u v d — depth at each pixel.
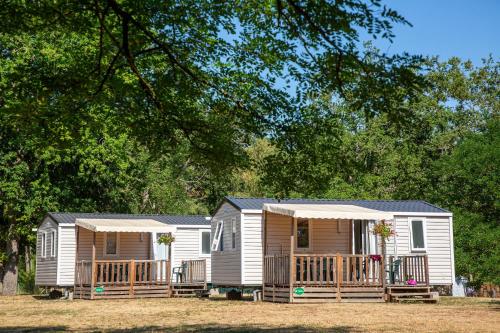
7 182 34.09
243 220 26.00
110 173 36.03
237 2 11.86
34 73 11.16
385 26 8.37
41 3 10.50
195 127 11.62
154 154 12.12
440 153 48.12
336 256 22.80
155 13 11.36
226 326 14.51
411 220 28.12
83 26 10.87
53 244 31.45
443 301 24.48
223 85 11.97
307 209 22.58
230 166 12.14
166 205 45.38
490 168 37.66
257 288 26.81
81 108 11.55
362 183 44.00
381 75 8.57
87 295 28.14
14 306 23.77
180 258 32.97
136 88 11.44
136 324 15.43
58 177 37.25
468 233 35.25
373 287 22.97
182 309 20.53
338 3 8.12
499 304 22.30
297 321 15.59
